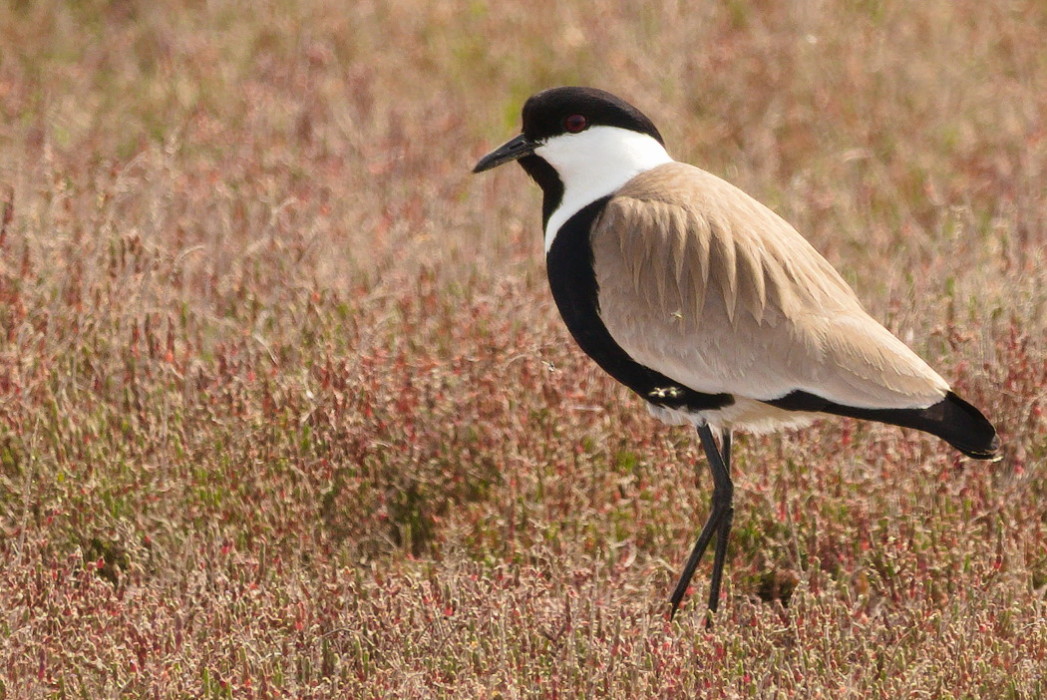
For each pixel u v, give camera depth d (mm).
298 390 11000
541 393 11289
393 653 8633
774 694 8312
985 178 16156
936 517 10398
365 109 17609
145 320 11289
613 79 18703
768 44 19047
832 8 20406
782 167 17031
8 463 10625
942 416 9070
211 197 14188
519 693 8367
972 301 12180
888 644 9266
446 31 20516
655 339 9531
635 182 10055
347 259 13430
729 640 8922
